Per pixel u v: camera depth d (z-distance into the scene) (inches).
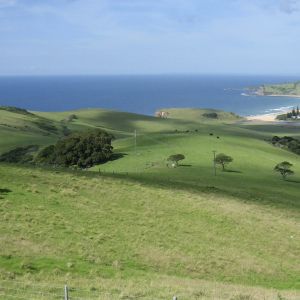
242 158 4087.1
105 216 1704.0
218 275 1275.8
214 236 1658.5
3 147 5433.1
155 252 1378.0
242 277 1282.0
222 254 1462.8
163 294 932.6
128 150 4407.0
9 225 1385.3
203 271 1286.9
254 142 5132.9
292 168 3969.0
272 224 1955.0
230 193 2566.4
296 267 1443.2
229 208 2128.4
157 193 2237.9
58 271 1064.2
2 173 2226.9
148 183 2516.0
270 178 3476.9
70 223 1531.7
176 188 2484.0
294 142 5438.0
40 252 1194.6
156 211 1893.5
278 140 5629.9
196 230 1699.1
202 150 4315.9
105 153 4028.1
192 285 1078.4
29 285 923.4
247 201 2400.3
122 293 906.7
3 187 1905.8
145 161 3875.5
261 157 4237.2
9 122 7253.9
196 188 2571.4
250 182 3213.6
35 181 2126.0
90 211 1744.6
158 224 1705.2
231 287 1102.4
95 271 1109.7
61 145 4101.9
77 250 1270.9
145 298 889.5
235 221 1900.8
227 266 1354.6
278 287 1230.3
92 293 903.7
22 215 1515.7
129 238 1481.3
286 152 4931.1
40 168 2615.7
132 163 3818.9
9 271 1011.9
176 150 4328.3
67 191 1990.7
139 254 1336.1
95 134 4148.6
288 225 1987.0
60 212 1654.8
